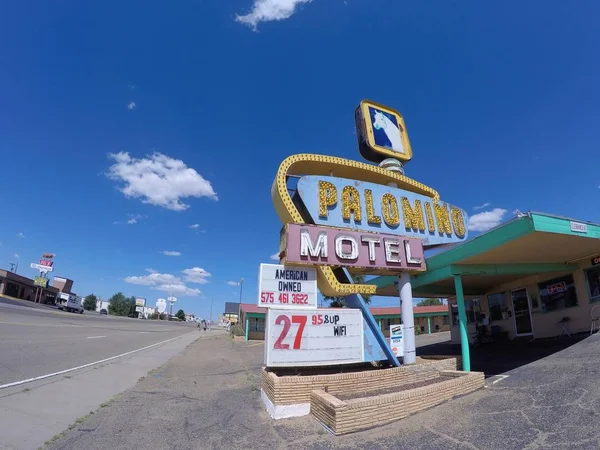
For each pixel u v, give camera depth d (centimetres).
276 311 844
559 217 802
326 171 1094
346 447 522
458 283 1032
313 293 903
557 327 1280
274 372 873
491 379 842
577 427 481
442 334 2972
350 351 885
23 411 642
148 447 545
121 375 1127
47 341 1717
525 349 1198
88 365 1193
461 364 1066
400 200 1103
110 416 693
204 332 5712
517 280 1477
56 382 886
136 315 11625
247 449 538
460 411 628
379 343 937
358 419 591
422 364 943
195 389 1002
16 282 6000
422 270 1042
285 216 970
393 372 855
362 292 931
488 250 885
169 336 3534
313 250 903
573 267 1209
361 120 1251
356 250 951
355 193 1034
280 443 559
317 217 966
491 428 530
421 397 664
